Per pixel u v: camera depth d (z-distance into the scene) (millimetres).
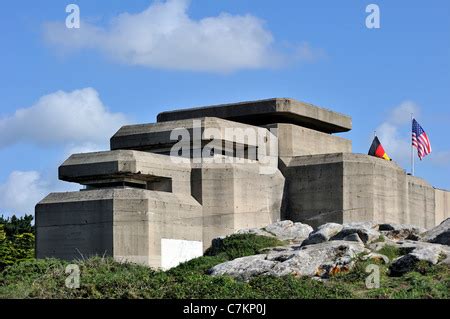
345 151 60406
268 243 47219
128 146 53781
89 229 48750
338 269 38031
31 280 39406
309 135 57344
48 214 49875
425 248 38750
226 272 39250
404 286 36344
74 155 51531
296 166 55312
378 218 54625
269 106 55906
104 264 42531
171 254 49312
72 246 49062
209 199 51812
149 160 50312
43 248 49844
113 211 48188
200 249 51000
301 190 55031
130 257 47875
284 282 36594
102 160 50188
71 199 49500
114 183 50656
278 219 54594
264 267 38906
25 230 80250
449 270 37281
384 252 40125
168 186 51219
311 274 38219
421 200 60000
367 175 54250
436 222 61812
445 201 63250
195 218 51094
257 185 53344
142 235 48031
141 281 37938
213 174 51875
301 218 54844
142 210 48156
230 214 51562
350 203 53938
